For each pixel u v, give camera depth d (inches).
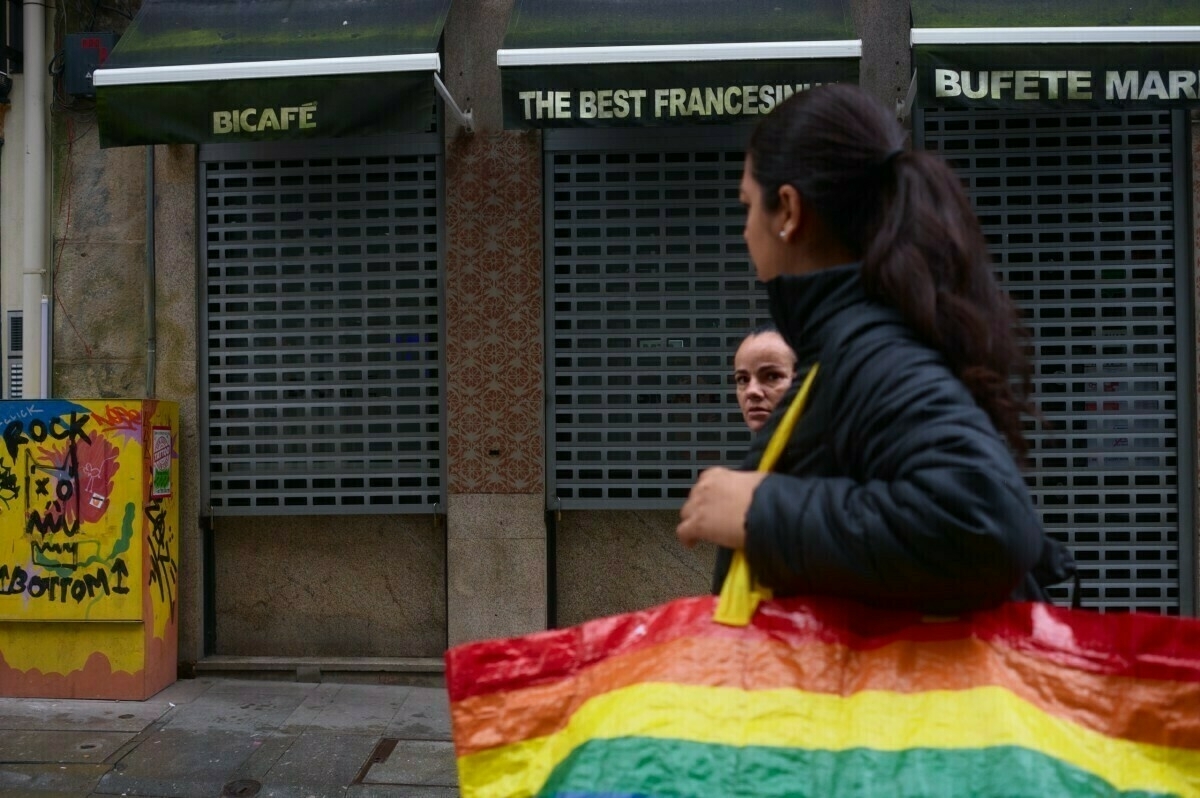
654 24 211.6
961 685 39.1
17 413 216.1
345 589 240.1
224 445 235.8
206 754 189.0
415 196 231.6
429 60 198.7
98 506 215.3
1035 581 54.4
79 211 240.5
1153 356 221.1
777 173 45.3
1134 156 221.5
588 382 231.1
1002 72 192.2
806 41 200.5
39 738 195.2
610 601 236.2
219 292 235.5
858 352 40.3
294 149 232.4
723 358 229.0
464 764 44.3
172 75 206.2
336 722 207.9
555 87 200.4
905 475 36.8
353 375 234.2
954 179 43.9
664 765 39.6
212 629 241.0
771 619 41.6
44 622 217.3
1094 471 222.7
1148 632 40.2
